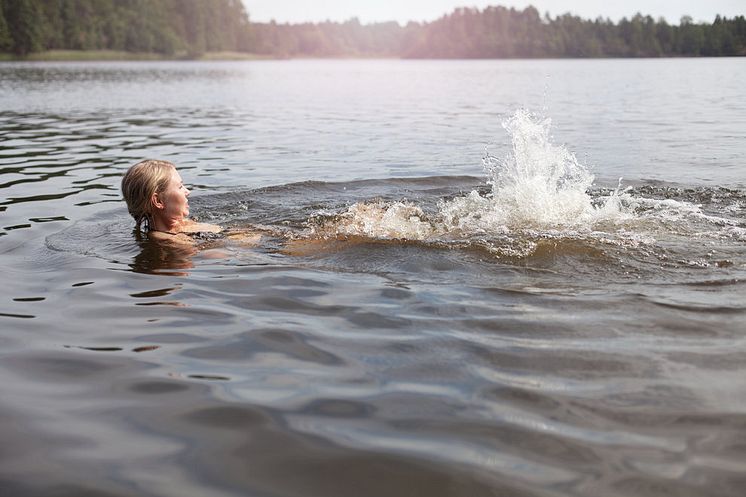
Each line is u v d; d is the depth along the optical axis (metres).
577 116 12.89
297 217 4.76
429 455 1.77
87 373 2.33
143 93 23.17
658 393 2.06
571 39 90.50
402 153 8.63
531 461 1.73
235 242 4.10
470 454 1.77
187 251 3.92
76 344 2.59
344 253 3.77
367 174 7.00
